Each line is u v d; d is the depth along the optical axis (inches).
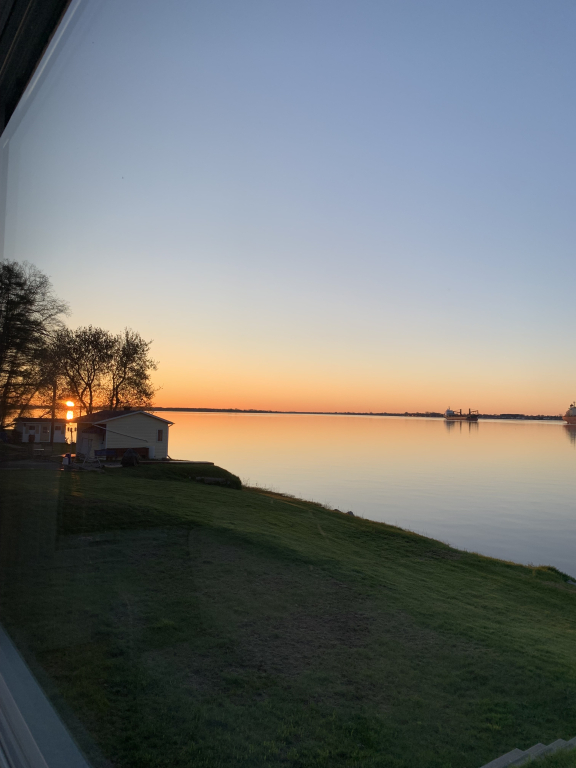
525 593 377.4
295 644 140.1
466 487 1707.7
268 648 129.9
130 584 121.9
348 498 1336.1
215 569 194.1
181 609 127.3
